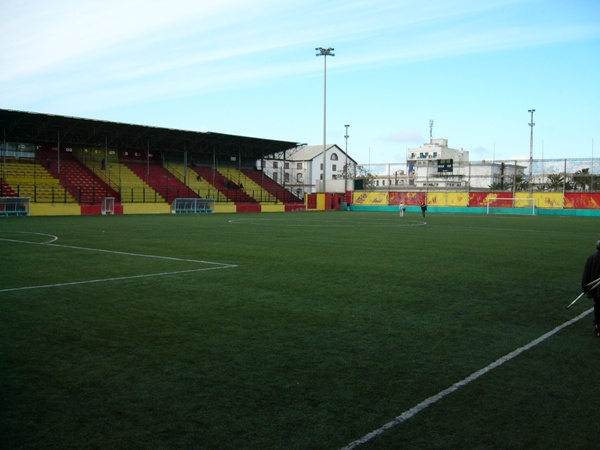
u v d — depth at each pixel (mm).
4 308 8320
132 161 56844
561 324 7551
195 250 16812
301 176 83375
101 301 8883
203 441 3949
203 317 7789
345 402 4676
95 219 36094
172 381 5172
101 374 5363
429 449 3854
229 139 55844
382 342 6570
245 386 5047
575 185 52375
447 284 10773
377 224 33188
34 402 4652
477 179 65875
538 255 16125
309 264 13656
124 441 3947
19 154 48000
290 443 3922
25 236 21562
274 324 7402
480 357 6000
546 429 4199
